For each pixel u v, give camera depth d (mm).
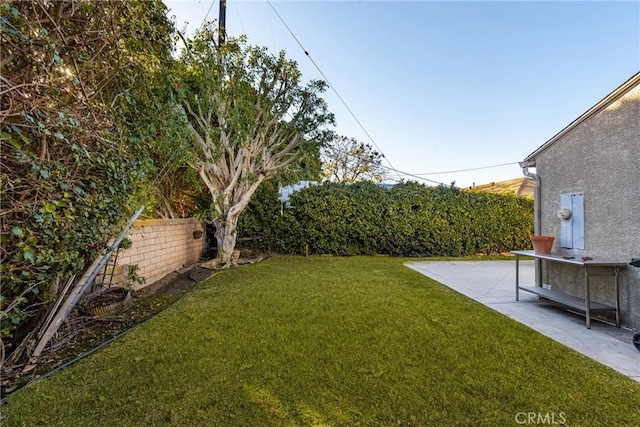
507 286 5293
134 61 3033
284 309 3742
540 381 2146
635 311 3127
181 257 6852
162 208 7434
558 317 3621
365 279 5605
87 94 2510
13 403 1861
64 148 2357
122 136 3033
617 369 2332
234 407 1847
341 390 2033
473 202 9930
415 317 3492
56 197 2270
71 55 2381
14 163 1978
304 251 9352
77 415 1764
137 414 1774
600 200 3512
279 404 1881
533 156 4648
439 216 9695
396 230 9477
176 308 3783
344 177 19391
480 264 7965
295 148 8406
